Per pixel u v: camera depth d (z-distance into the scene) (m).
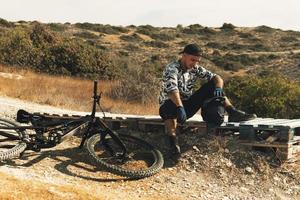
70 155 6.58
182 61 6.70
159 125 7.45
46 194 4.95
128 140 6.93
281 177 6.38
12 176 5.25
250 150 6.72
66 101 14.30
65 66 23.39
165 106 6.59
